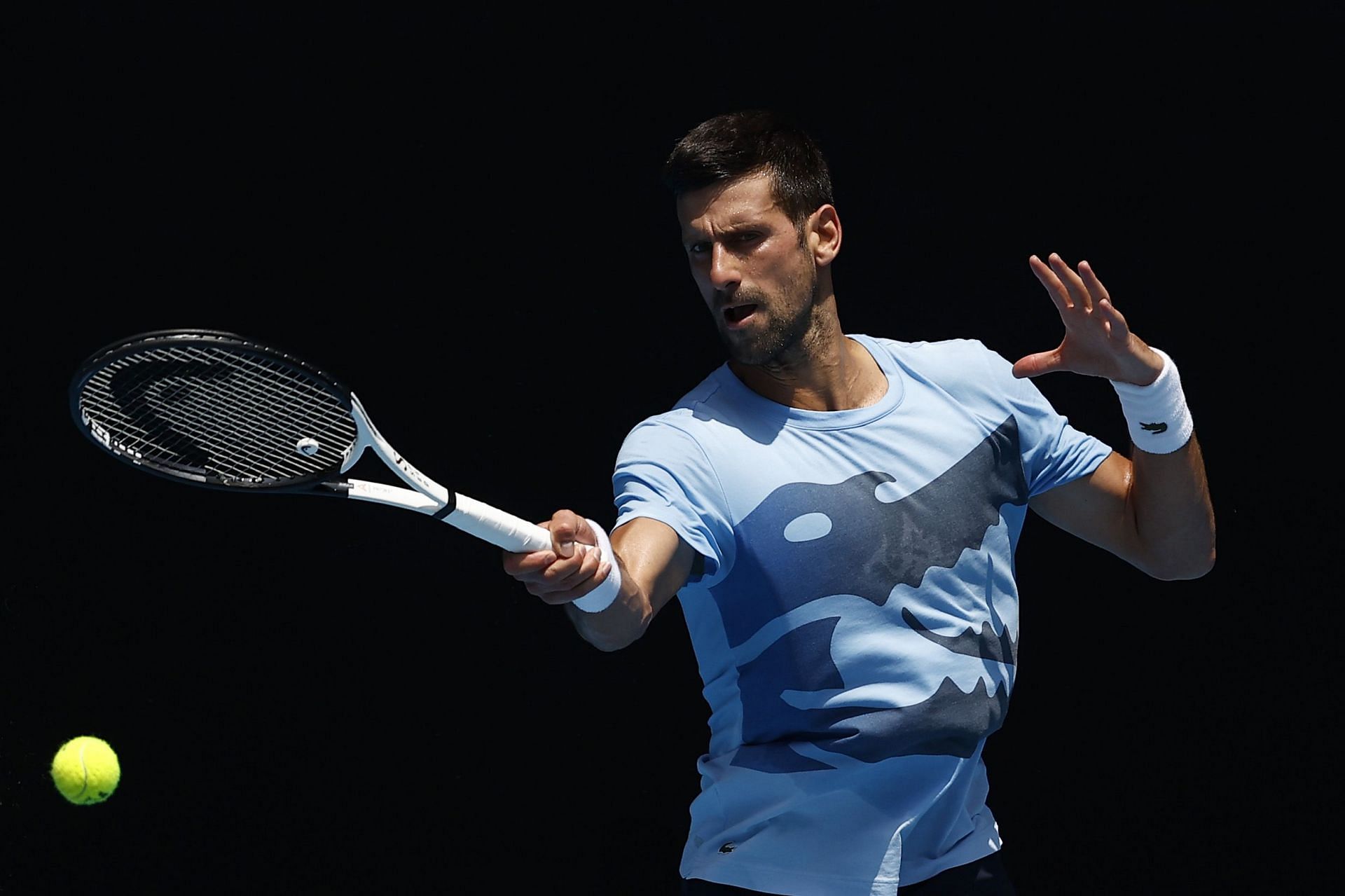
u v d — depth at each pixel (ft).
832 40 90.89
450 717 67.72
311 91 90.58
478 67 91.35
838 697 34.50
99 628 70.33
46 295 81.82
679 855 61.93
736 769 35.32
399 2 92.73
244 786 64.08
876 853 34.58
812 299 35.94
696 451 34.99
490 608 72.64
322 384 29.96
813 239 36.27
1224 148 86.69
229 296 82.58
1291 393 77.87
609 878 61.00
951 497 35.73
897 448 35.73
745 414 35.78
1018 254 82.69
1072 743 66.69
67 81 89.30
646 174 87.76
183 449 33.14
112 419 32.09
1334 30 90.48
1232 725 66.74
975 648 35.53
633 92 90.27
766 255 35.09
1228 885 60.03
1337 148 86.43
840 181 85.87
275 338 81.15
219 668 69.10
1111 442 75.87
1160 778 64.85
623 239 85.81
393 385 79.92
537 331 82.38
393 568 73.92
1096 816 63.57
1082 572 73.41
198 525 75.20
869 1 91.50
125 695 67.56
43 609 70.85
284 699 67.92
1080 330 34.96
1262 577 72.13
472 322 82.64
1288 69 89.40
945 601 35.32
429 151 88.94
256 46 91.45
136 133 88.48
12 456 76.54
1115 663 69.77
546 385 80.38
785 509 34.65
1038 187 85.30
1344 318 80.23
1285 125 87.35
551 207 86.89
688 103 89.61
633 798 64.54
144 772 64.18
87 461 77.10
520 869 61.21
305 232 85.66
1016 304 80.53
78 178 86.58
